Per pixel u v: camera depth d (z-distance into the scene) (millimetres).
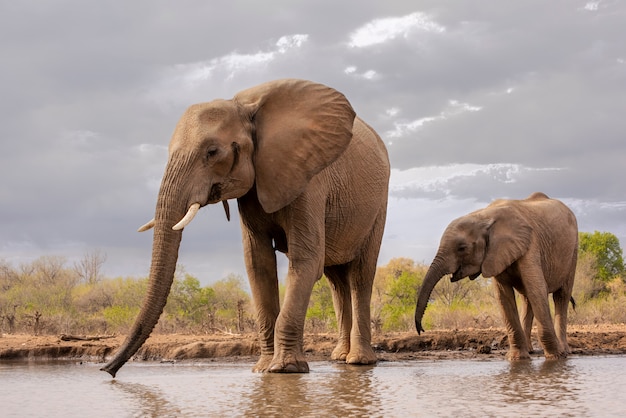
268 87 9844
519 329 13125
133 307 32125
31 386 8734
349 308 12891
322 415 5926
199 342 15016
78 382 9258
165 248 8703
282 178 9555
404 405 6477
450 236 13273
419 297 13102
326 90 10016
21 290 39281
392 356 13773
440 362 12297
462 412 6023
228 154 9133
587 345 15586
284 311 9680
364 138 11742
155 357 14938
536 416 5777
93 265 50969
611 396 7020
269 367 9672
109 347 15531
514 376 9219
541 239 13883
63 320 28109
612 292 35156
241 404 6668
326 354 14391
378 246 12359
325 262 11453
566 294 15180
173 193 8805
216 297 34312
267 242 10398
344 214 11023
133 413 6242
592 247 41375
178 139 9125
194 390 7918
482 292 33312
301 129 9719
